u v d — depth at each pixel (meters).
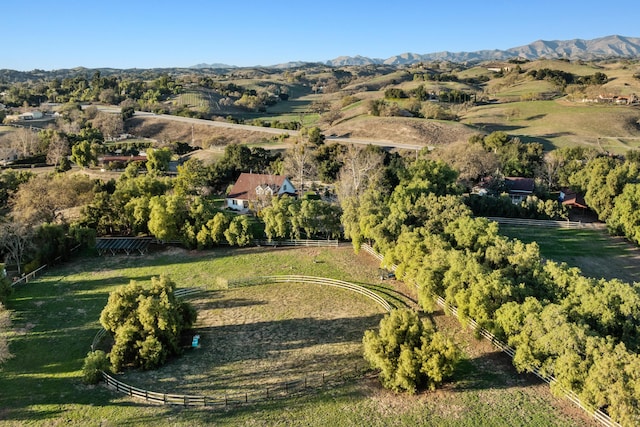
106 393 36.56
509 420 32.38
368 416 33.44
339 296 53.97
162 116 190.50
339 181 90.50
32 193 73.19
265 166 110.62
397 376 35.41
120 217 74.19
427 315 48.31
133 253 68.50
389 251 55.75
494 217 81.00
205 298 54.16
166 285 44.66
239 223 69.00
